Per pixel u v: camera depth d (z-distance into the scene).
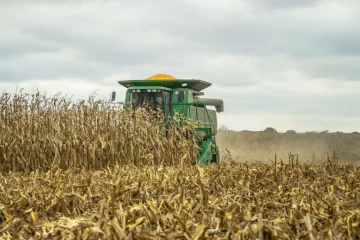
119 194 9.31
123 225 6.29
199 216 7.36
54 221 7.82
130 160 18.78
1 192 9.81
